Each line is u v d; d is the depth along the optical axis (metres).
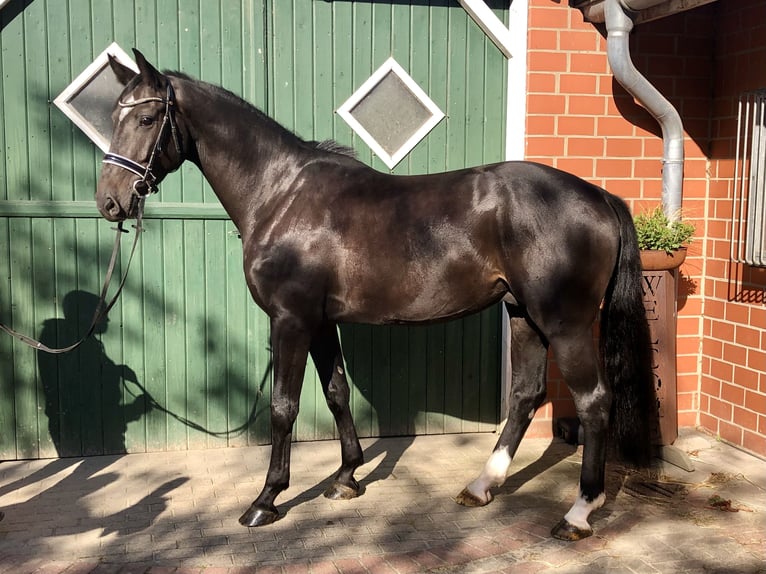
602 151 4.69
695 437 4.71
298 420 4.68
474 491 3.69
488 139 4.74
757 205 4.19
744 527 3.42
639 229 4.12
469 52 4.65
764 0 4.28
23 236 4.27
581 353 3.23
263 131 3.58
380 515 3.59
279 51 4.45
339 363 3.83
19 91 4.20
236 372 4.58
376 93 4.58
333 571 3.02
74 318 4.37
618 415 3.43
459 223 3.28
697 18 4.72
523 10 4.53
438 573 3.00
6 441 4.36
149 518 3.56
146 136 3.36
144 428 4.52
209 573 3.00
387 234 3.37
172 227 4.43
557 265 3.16
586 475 3.33
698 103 4.76
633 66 4.34
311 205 3.47
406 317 3.45
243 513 3.61
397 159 4.63
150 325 4.46
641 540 3.29
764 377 4.30
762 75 4.32
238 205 3.60
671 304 4.21
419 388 4.79
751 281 4.41
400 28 4.56
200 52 4.37
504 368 4.80
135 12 4.27
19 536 3.35
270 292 3.47
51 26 4.19
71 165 4.29
